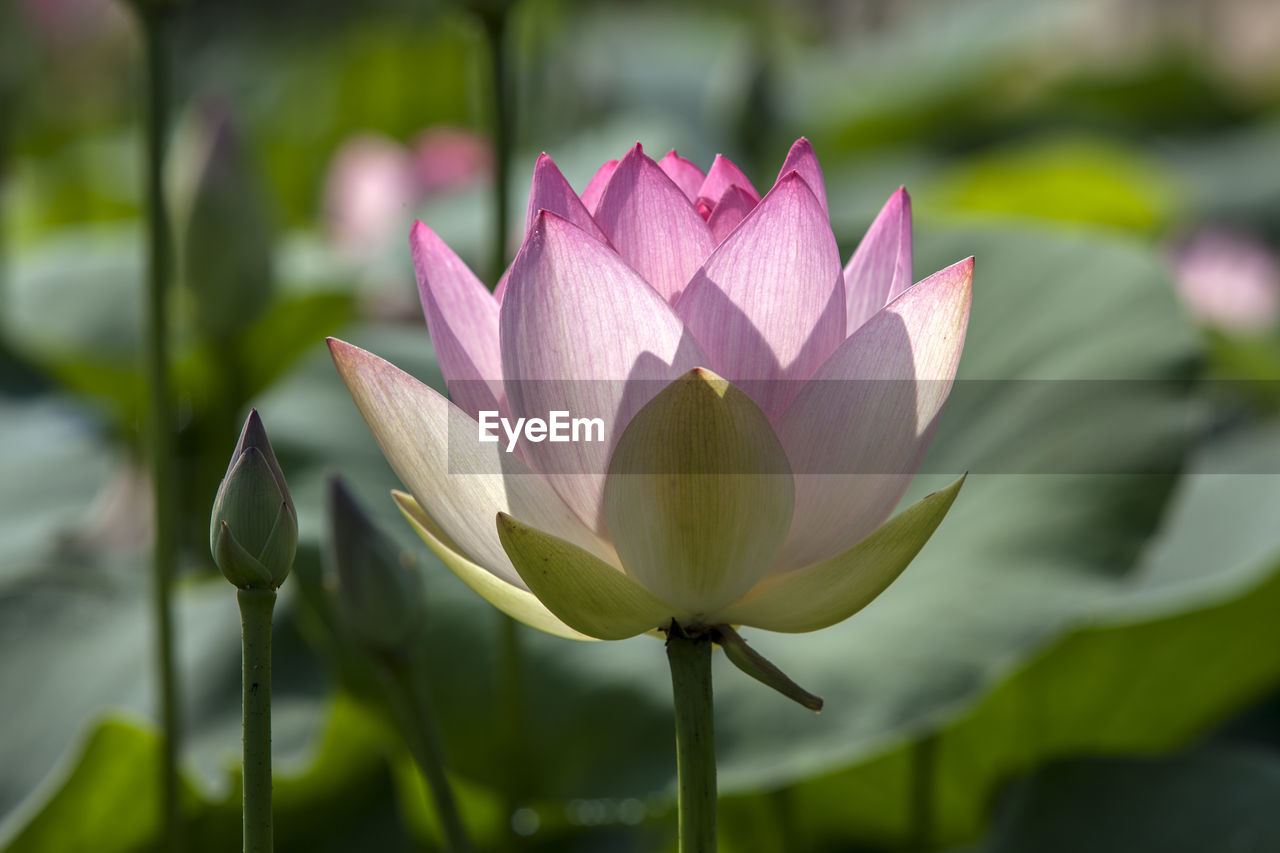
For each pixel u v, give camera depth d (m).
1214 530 2.37
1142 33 9.70
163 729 1.81
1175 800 1.82
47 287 3.21
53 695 2.12
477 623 2.03
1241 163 6.96
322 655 2.00
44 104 6.72
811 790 1.98
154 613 1.82
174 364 2.75
